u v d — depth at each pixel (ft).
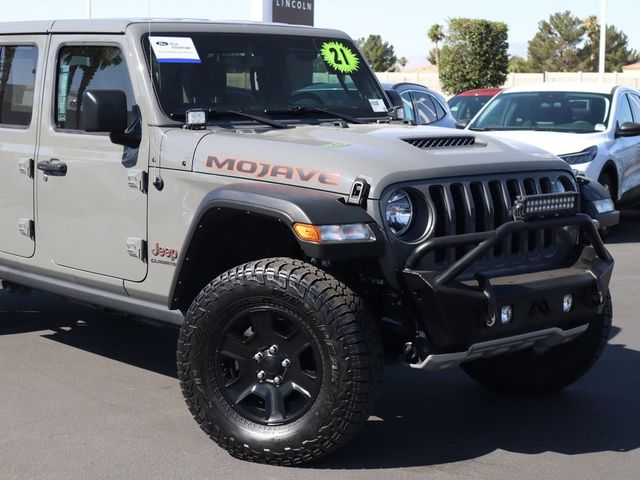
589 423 16.84
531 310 14.71
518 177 15.67
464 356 14.34
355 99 19.62
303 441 14.21
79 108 17.89
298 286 13.96
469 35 126.82
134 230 16.83
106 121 16.14
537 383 17.97
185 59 17.38
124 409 17.29
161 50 17.13
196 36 17.80
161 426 16.40
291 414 14.43
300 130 16.66
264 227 15.52
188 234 15.37
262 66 18.42
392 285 14.32
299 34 19.30
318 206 13.87
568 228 16.14
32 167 18.57
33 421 16.60
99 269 17.54
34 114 18.67
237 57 18.10
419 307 14.07
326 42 19.67
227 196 14.66
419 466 14.76
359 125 17.75
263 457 14.53
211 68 17.67
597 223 16.84
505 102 40.55
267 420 14.57
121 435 15.96
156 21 17.63
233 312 14.57
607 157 36.94
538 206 14.80
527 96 40.32
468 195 14.89
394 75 148.25
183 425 16.47
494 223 15.31
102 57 17.69
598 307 15.66
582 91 39.78
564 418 17.10
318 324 13.85
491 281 14.79
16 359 20.35
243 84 18.01
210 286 14.71
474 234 14.46
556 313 15.06
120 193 16.98
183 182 15.99
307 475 14.33
